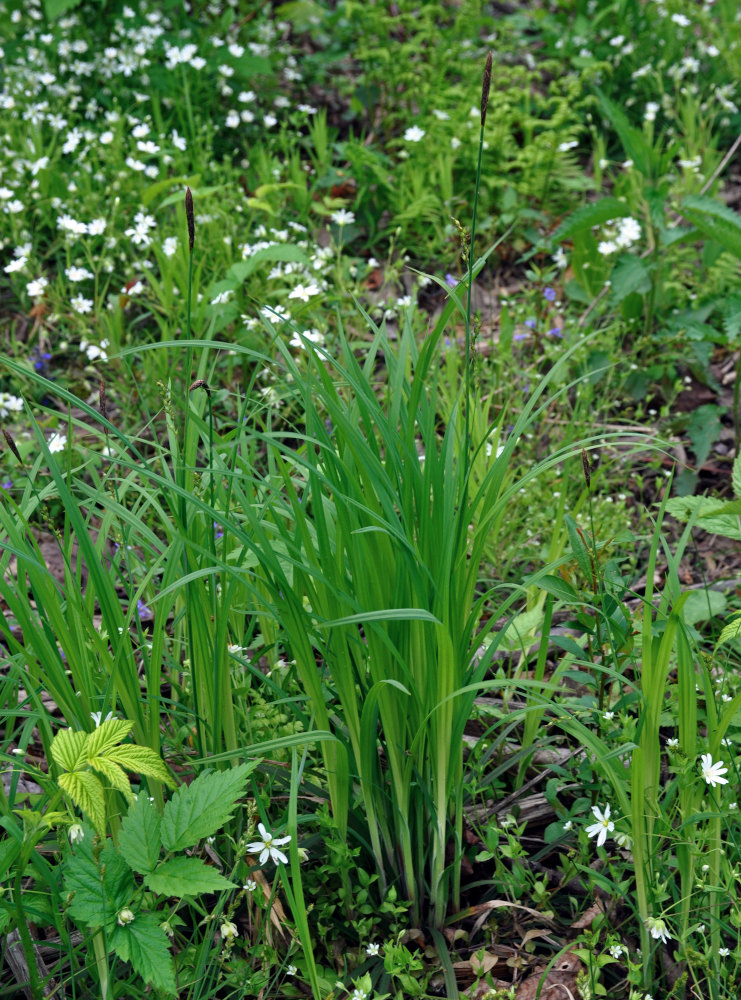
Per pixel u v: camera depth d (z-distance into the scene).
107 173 5.07
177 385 3.88
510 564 3.13
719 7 6.93
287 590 1.85
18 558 1.94
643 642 1.87
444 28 6.62
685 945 1.92
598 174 5.26
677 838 1.94
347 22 6.60
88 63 5.82
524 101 5.95
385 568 1.95
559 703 2.42
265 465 3.55
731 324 3.59
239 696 2.34
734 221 3.76
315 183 5.23
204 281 4.40
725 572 3.33
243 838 1.85
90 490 2.18
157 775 1.75
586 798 2.23
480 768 2.32
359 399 1.92
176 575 2.12
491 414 3.85
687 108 5.69
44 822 1.67
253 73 5.89
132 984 1.98
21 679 2.12
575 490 3.51
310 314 3.97
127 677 2.00
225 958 2.02
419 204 4.82
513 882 2.16
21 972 2.02
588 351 4.04
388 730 1.96
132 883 1.77
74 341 4.40
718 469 3.84
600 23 6.55
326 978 2.04
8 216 4.78
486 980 2.06
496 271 5.06
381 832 2.13
